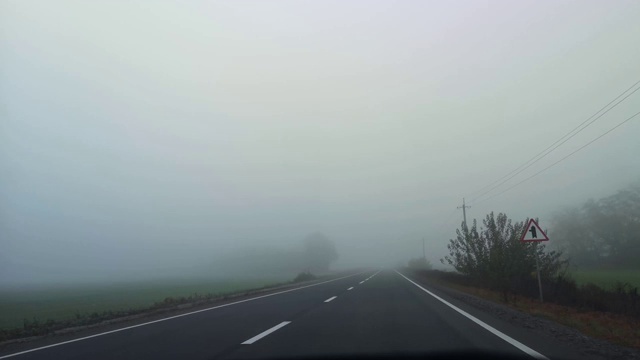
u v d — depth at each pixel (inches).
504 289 1063.0
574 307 979.3
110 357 442.3
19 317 1030.4
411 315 733.3
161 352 456.8
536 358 409.4
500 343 483.8
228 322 684.1
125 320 816.3
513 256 1038.4
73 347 517.0
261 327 618.8
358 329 581.9
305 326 616.4
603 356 430.0
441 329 581.3
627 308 901.2
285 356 418.0
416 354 422.3
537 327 608.4
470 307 868.6
